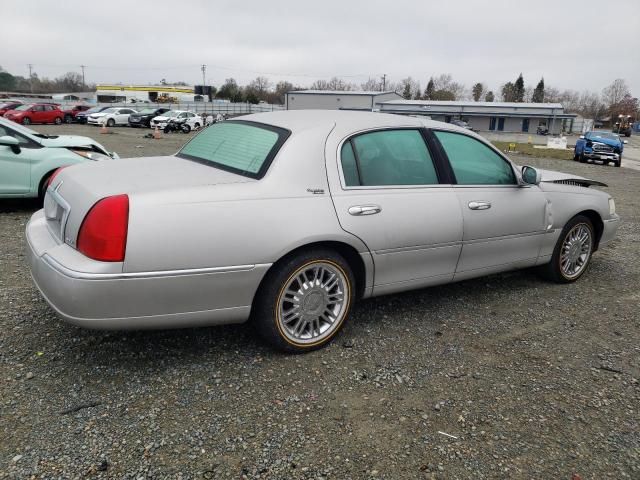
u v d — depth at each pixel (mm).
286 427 2590
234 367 3129
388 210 3479
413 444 2518
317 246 3254
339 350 3414
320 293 3332
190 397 2797
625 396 3020
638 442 2609
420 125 3889
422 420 2707
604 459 2475
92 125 34656
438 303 4336
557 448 2537
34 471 2211
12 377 2893
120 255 2652
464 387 3039
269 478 2248
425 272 3803
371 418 2699
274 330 3186
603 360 3449
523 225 4332
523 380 3148
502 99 126312
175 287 2791
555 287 4875
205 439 2469
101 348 3266
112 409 2658
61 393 2770
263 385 2949
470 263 4066
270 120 3711
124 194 2750
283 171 3158
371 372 3154
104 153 8008
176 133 31797
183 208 2797
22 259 4945
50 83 127500
